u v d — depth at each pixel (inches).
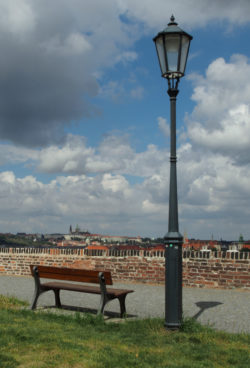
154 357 218.8
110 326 287.6
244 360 220.7
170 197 287.7
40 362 204.7
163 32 294.5
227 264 518.0
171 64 294.8
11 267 688.4
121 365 205.2
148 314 348.2
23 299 414.3
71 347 228.1
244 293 483.8
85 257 626.5
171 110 295.4
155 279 567.2
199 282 533.0
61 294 452.4
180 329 276.2
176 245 281.4
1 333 250.4
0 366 194.9
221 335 266.7
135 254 586.2
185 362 213.2
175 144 292.4
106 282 326.0
